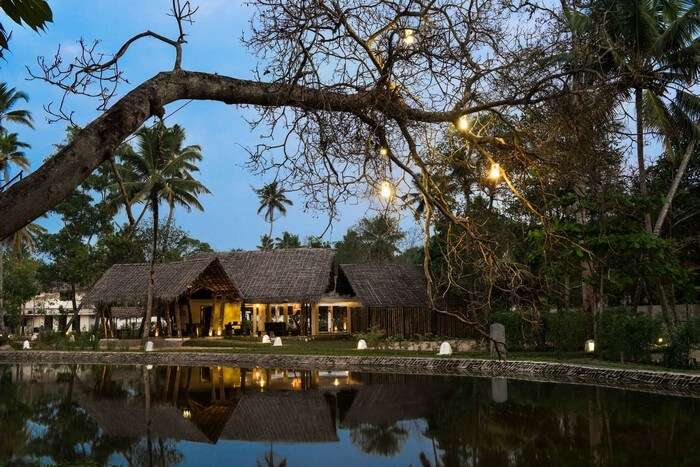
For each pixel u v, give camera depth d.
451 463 9.62
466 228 4.49
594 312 21.88
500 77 4.26
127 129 2.69
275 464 10.07
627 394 14.94
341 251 47.34
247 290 36.69
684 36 18.30
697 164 27.27
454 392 16.55
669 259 18.02
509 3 4.24
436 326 33.16
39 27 2.80
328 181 4.26
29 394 18.34
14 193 2.31
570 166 4.54
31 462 10.21
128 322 50.19
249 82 3.41
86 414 14.86
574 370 17.80
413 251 44.22
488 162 4.69
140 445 11.52
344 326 43.22
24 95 36.16
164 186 31.44
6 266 52.12
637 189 18.56
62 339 34.62
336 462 10.06
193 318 41.59
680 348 16.64
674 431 11.00
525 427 11.87
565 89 3.98
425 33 4.03
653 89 4.71
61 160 2.46
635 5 17.42
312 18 3.74
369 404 15.34
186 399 16.92
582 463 9.23
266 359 25.39
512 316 23.67
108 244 47.53
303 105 3.71
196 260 36.28
